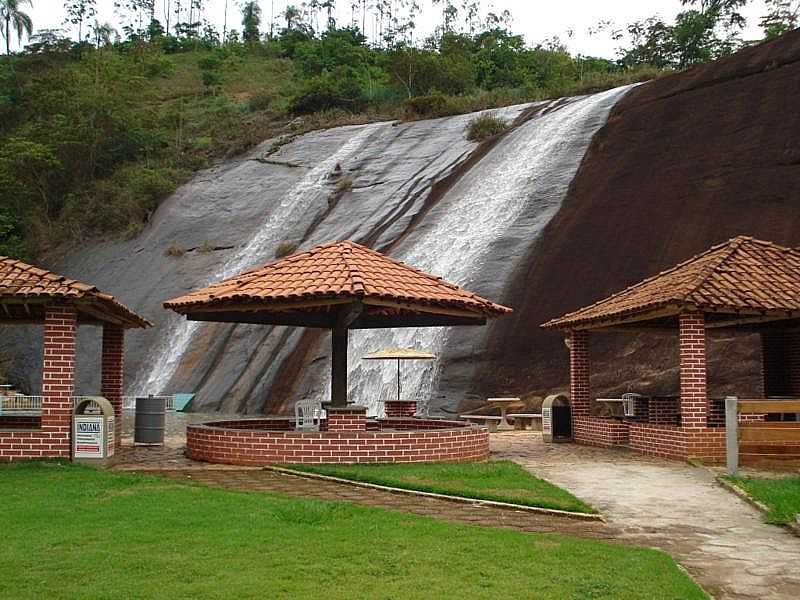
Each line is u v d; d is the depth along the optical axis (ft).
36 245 179.83
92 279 157.79
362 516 32.07
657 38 226.58
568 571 24.50
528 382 88.22
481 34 270.87
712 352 81.87
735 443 45.32
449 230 120.78
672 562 26.18
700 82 119.85
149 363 125.08
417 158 156.15
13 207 188.44
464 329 97.50
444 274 108.99
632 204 102.32
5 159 188.03
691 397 52.65
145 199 175.32
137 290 145.28
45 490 37.19
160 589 21.90
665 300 51.83
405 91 223.71
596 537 30.63
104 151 203.51
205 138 213.05
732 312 52.80
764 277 55.26
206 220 159.94
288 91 253.24
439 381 93.20
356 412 52.13
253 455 48.85
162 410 61.00
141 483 39.99
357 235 133.59
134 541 27.17
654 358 83.35
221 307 49.26
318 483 42.34
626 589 22.82
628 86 143.33
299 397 98.53
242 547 26.45
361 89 225.56
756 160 98.02
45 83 223.10
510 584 22.99
